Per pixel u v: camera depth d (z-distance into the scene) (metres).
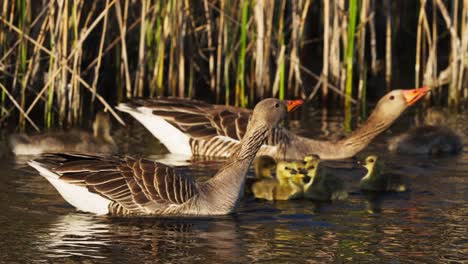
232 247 11.27
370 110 21.59
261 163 15.40
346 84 21.50
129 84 20.17
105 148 17.22
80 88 20.11
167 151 17.69
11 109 19.14
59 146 16.98
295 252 11.11
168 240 11.51
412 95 17.39
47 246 11.18
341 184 14.09
